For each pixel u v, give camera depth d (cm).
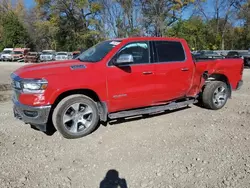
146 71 491
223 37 4169
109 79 455
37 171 344
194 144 421
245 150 397
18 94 425
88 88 438
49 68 434
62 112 430
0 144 422
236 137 447
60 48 4944
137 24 4078
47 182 319
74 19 4619
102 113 469
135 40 491
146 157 379
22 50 4197
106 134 466
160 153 391
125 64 468
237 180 317
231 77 632
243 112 596
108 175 334
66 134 438
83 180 324
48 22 4506
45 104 409
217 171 338
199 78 578
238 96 783
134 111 500
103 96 454
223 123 521
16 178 326
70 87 422
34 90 405
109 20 4341
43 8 4562
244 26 4119
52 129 488
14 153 393
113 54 465
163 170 344
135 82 482
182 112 597
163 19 3972
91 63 457
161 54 518
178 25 4041
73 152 398
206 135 457
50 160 373
